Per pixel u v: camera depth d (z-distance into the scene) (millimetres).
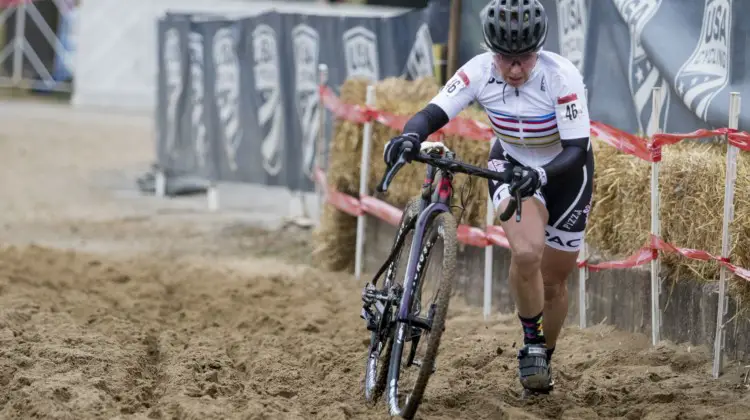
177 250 21391
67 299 15656
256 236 23328
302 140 23406
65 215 25703
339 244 19125
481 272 15609
